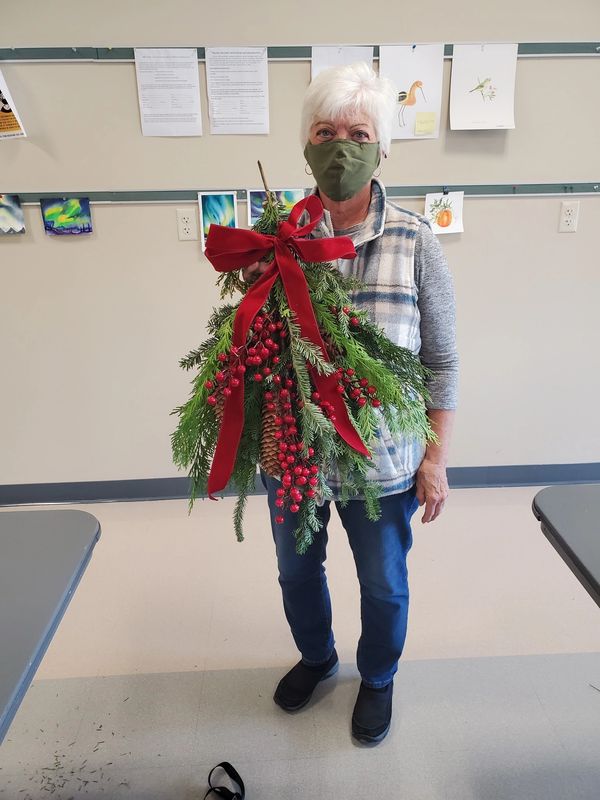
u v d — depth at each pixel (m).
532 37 1.89
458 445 2.43
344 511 1.12
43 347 2.20
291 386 0.85
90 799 1.19
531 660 1.52
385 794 1.19
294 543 1.17
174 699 1.42
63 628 1.67
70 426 2.32
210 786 1.21
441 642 1.59
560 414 2.39
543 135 2.00
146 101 1.90
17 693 0.66
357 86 0.91
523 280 2.19
